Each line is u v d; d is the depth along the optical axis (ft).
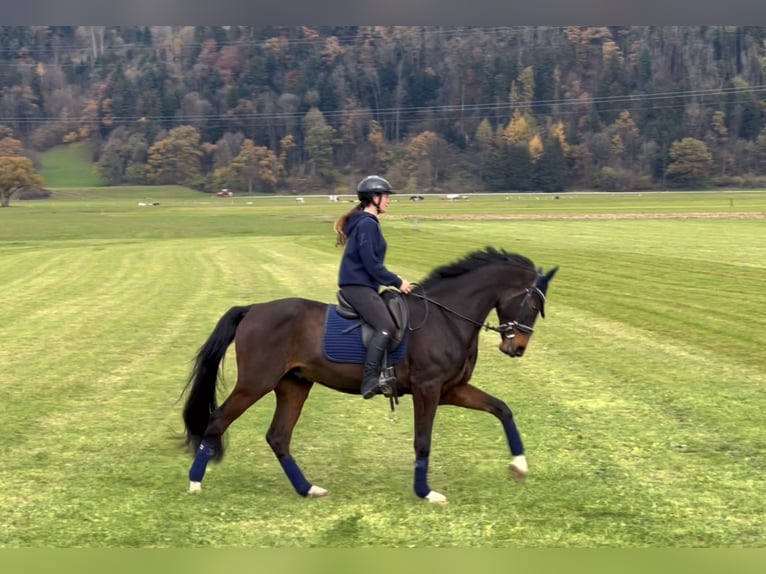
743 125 552.00
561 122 559.38
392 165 556.51
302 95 621.31
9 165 379.76
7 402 34.22
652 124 546.67
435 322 22.93
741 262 91.45
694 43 609.01
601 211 245.86
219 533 20.18
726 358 41.91
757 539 19.83
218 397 37.17
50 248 139.64
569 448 26.99
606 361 41.78
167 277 88.94
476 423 30.35
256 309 23.03
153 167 560.61
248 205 383.65
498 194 495.00
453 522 20.83
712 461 25.50
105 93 637.71
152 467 25.43
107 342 49.57
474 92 618.44
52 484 23.71
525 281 23.82
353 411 32.42
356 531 20.30
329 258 108.88
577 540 19.77
